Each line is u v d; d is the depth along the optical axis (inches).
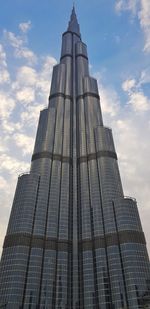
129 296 6348.4
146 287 6437.0
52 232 7839.6
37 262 7076.8
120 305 6294.3
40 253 7293.3
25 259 7012.8
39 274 6934.1
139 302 6181.1
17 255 6978.4
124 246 7155.5
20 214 7864.2
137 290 6353.3
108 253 7283.5
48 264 7175.2
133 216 7800.2
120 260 7047.2
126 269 6771.7
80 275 7391.7
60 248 7672.2
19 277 6628.9
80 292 7086.6
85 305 6697.8
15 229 7544.3
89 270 7219.5
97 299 6712.6
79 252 7810.0
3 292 6417.3
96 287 6909.5
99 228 7854.3
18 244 7190.0
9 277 6628.9
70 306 6845.5
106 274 6963.6
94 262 7377.0
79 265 7578.7
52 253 7426.2
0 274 6766.7
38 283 6771.7
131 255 6934.1
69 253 7741.1
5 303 6205.7
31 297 6446.9
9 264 6870.1
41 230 7731.3
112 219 7844.5
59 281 7022.6
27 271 6889.8
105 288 6712.6
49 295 6648.6
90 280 7032.5
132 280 6515.8
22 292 6481.3
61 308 6594.5
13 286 6446.9
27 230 7544.3
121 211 7864.2
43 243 7554.1
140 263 6845.5
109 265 7076.8
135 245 7165.4
